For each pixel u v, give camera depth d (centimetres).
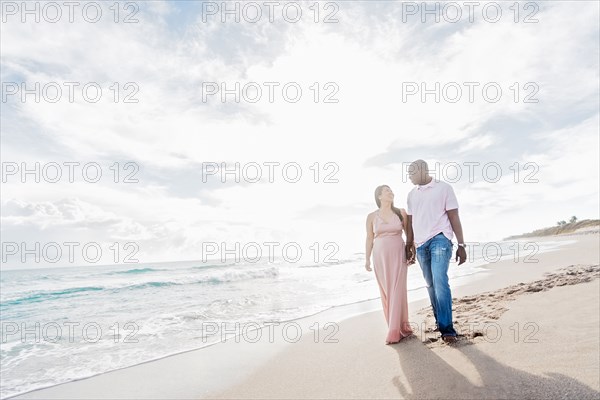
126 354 459
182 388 308
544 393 198
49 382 365
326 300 798
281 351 399
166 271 2559
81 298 1257
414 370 269
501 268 1093
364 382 263
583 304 391
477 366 254
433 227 348
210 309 767
